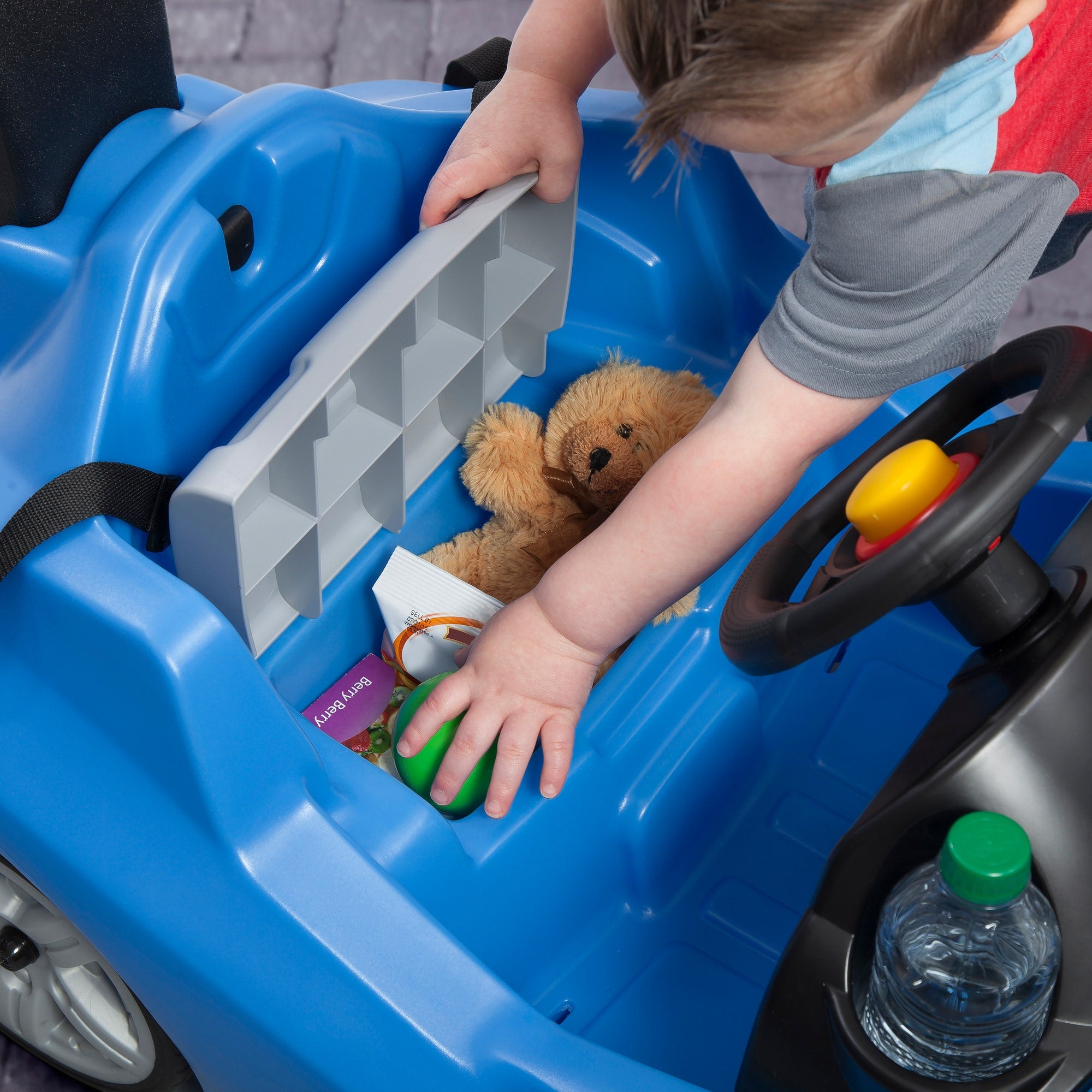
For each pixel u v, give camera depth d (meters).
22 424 0.76
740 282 1.09
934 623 1.09
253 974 0.71
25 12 0.73
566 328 1.11
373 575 1.01
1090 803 0.64
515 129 0.90
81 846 0.74
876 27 0.52
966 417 0.75
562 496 1.00
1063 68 0.81
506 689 0.84
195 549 0.70
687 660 0.97
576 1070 0.67
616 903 0.96
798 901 0.97
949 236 0.70
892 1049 0.64
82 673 0.72
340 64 2.03
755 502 0.78
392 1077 0.69
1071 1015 0.62
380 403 0.82
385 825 0.77
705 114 0.55
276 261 0.90
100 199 0.81
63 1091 1.10
